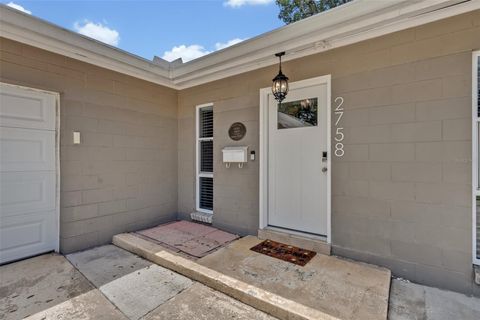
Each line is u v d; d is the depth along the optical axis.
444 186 2.27
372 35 2.55
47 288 2.28
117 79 3.69
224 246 3.22
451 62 2.23
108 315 1.89
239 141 3.75
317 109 3.12
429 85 2.33
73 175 3.20
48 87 2.97
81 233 3.28
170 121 4.51
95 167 3.43
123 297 2.14
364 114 2.68
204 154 4.36
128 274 2.58
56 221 3.14
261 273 2.45
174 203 4.60
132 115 3.89
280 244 3.23
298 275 2.41
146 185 4.10
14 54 2.71
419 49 2.37
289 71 3.24
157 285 2.36
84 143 3.31
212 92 4.09
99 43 3.16
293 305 1.90
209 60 3.54
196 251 3.05
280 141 3.44
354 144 2.75
